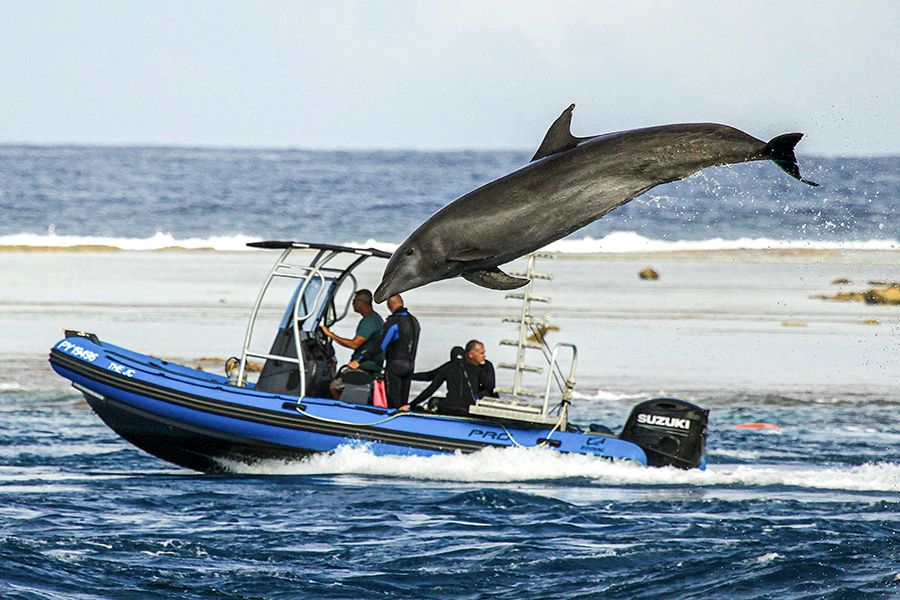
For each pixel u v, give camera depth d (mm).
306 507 49406
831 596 38031
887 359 93688
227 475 57844
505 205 43844
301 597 37531
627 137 43656
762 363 91875
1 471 57812
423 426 57719
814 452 66250
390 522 46750
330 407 57844
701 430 57875
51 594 36562
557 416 59312
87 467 59906
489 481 55500
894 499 52062
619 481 55656
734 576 39906
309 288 61000
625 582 39344
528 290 58688
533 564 41094
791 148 42062
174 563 40594
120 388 58250
